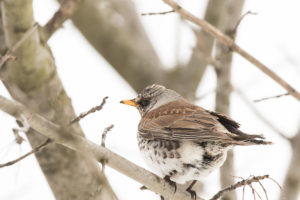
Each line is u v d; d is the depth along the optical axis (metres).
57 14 10.55
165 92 14.34
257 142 10.01
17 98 9.87
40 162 10.36
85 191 10.59
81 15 17.78
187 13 11.30
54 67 9.99
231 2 14.06
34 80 9.76
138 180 9.90
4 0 9.00
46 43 10.17
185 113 11.88
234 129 11.73
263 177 10.05
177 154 11.41
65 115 10.11
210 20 17.08
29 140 10.16
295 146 14.92
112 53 18.38
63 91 10.20
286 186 14.72
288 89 11.85
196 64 17.73
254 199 10.02
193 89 17.67
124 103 14.52
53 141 8.43
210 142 11.15
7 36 9.40
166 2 11.09
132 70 18.31
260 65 11.91
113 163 9.22
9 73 9.66
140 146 12.31
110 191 9.81
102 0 18.31
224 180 13.07
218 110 13.60
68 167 10.40
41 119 8.17
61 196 10.62
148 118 12.29
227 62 13.68
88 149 8.80
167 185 10.64
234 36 12.45
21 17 9.20
